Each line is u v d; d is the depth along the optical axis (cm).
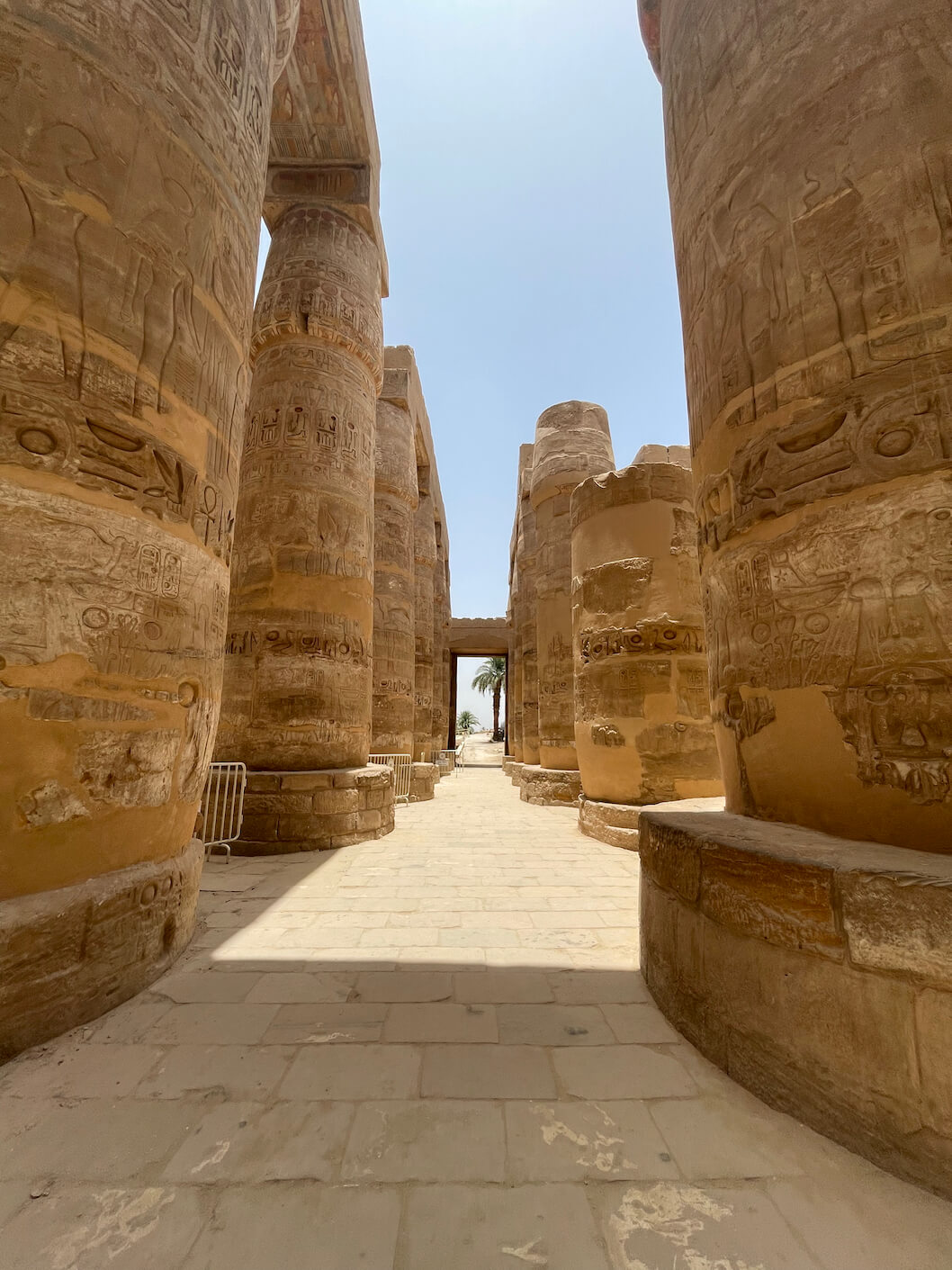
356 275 920
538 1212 173
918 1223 167
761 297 325
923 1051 183
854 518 265
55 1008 273
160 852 347
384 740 1388
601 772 809
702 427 376
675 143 443
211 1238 163
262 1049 266
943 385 245
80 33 310
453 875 604
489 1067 253
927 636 238
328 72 861
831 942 208
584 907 495
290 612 789
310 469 827
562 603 1298
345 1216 171
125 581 307
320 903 504
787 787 295
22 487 267
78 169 301
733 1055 245
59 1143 201
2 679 257
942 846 227
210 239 381
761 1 351
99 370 301
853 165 288
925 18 278
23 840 266
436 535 2627
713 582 359
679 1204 175
